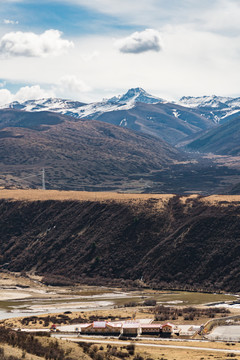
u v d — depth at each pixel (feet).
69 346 480.64
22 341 469.16
